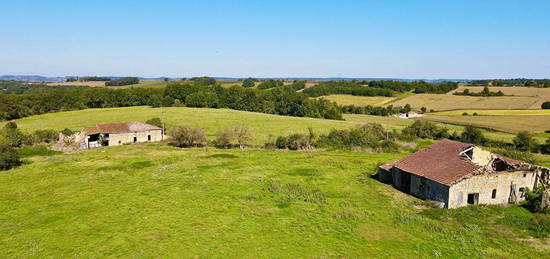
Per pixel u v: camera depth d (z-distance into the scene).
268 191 38.16
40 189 38.84
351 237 26.80
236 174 45.62
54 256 23.55
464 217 31.09
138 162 52.34
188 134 69.19
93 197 35.88
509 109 114.25
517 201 34.97
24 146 64.94
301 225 28.86
